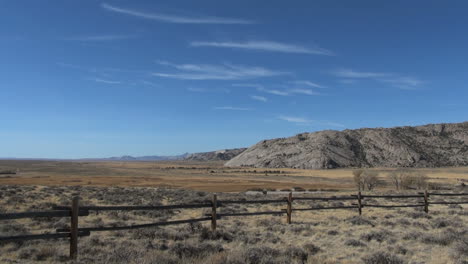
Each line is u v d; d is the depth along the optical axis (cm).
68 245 1158
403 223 1647
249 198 3316
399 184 7500
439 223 1565
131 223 1664
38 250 1034
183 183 7475
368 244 1209
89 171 12975
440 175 11881
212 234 1281
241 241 1237
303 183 8781
